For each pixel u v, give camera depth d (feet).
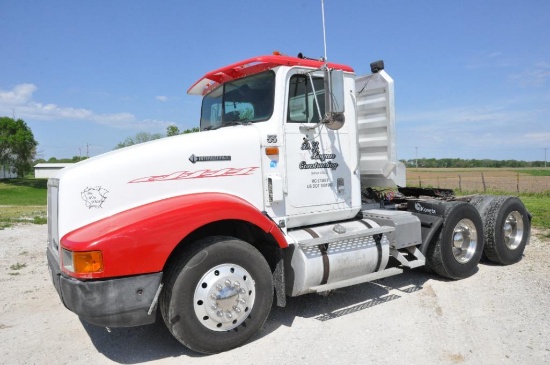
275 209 15.20
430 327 14.46
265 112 15.64
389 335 13.98
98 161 12.84
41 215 54.65
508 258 21.88
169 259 12.89
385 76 18.52
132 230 11.67
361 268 16.26
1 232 37.99
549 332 13.69
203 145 13.97
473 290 18.20
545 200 61.52
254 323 13.44
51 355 13.47
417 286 19.04
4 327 15.87
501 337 13.46
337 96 14.49
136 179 13.00
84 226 12.29
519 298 16.85
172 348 13.71
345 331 14.46
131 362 12.86
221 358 12.82
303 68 15.87
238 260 13.12
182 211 12.34
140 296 11.82
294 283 14.96
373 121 19.22
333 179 16.79
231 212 12.97
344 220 17.75
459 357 12.33
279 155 15.31
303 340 13.87
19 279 22.39
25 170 216.13
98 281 11.39
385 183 19.57
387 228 16.98
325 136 16.55
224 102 17.51
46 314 17.15
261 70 15.81
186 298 12.31
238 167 14.53
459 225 19.90
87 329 15.47
